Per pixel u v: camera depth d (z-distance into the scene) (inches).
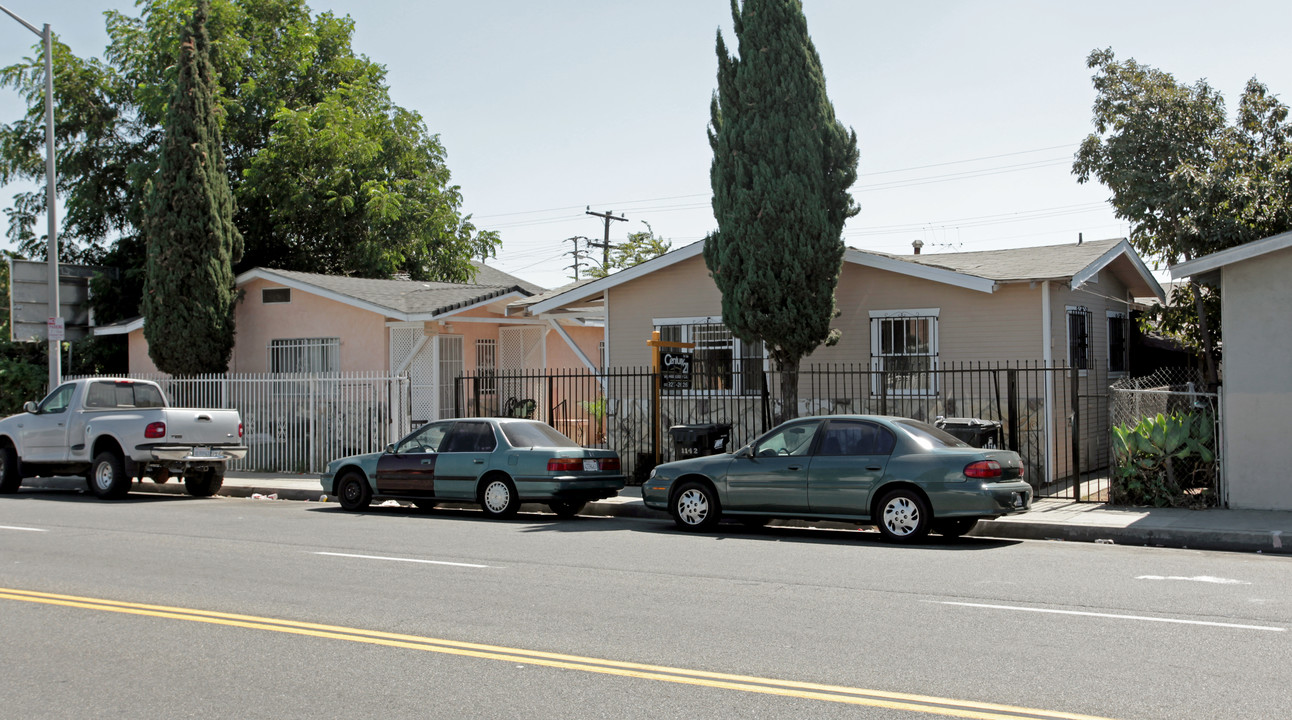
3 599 326.3
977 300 651.5
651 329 762.8
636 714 206.4
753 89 614.9
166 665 247.8
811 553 416.5
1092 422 712.4
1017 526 475.2
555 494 543.2
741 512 482.0
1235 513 490.3
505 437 564.1
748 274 611.8
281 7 1235.2
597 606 310.2
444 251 1294.3
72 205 1165.1
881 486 447.2
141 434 657.0
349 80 1291.8
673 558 404.5
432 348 877.2
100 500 670.5
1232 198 629.6
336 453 796.6
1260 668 234.7
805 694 218.1
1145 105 700.7
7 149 1163.9
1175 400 695.7
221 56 1155.3
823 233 611.8
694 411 743.1
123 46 1211.9
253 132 1200.8
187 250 898.7
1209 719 198.8
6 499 674.2
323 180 1146.7
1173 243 677.9
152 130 1199.6
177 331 892.0
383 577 362.6
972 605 308.0
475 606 311.1
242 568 382.9
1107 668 236.1
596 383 860.0
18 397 1072.8
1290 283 496.4
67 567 387.2
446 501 573.9
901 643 261.3
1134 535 451.2
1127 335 807.1
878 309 684.1
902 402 674.8
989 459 433.7
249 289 955.3
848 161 629.9
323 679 234.1
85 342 1099.3
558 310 932.6
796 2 617.0
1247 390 505.4
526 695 219.9
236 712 211.0
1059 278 611.8
